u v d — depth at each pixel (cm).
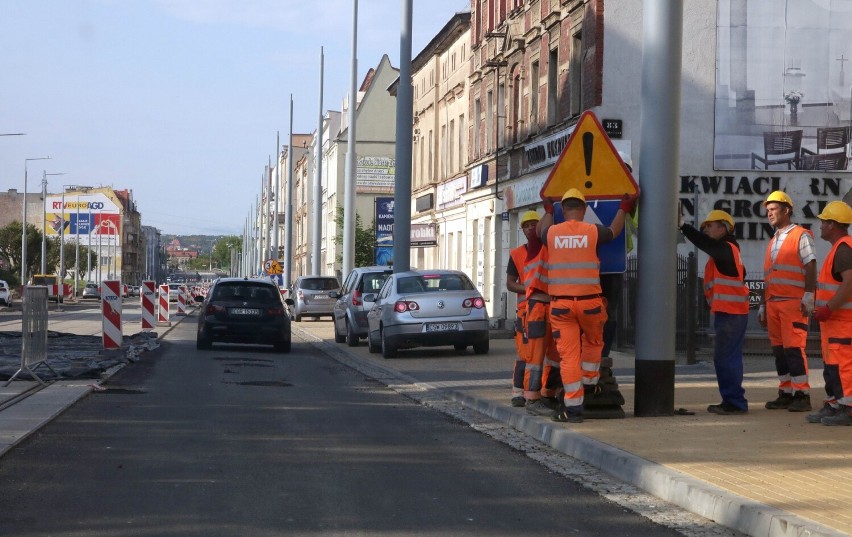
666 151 1923
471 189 7012
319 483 1342
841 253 1805
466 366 3291
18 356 3284
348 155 5969
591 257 1808
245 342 4172
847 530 1007
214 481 1342
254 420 1939
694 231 1966
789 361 2009
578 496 1302
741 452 1496
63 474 1380
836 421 1794
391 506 1215
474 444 1709
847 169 4575
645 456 1456
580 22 4781
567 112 4991
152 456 1524
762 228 4588
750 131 4581
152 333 4775
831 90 4578
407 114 4284
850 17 4559
